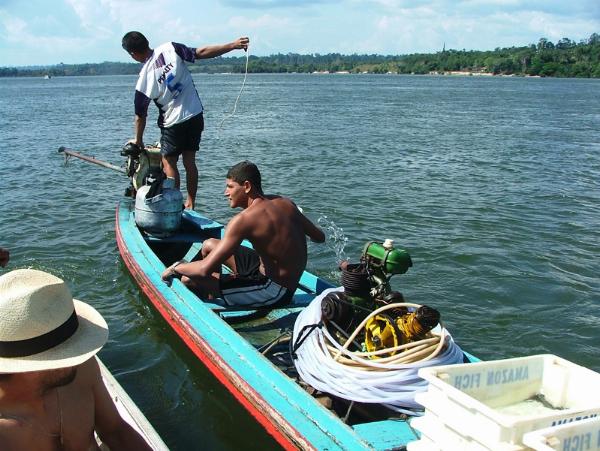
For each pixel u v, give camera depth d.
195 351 5.27
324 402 4.31
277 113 34.12
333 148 19.72
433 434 3.04
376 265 4.30
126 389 5.32
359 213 11.12
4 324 2.21
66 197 12.20
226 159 17.30
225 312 5.60
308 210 11.34
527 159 17.83
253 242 5.34
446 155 18.45
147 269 6.54
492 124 28.77
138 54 8.26
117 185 13.48
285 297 5.52
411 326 3.96
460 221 10.56
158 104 8.50
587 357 6.04
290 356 4.79
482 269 8.18
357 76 159.38
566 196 12.66
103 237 9.39
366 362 3.95
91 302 7.02
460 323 6.68
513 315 6.88
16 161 16.62
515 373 3.45
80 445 2.59
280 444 4.16
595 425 2.67
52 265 8.10
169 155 8.70
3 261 3.86
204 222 8.24
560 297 7.35
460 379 3.27
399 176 14.83
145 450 2.92
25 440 2.40
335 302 4.26
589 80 118.75
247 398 4.37
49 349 2.28
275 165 16.33
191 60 8.48
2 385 2.34
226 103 42.84
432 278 7.86
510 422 2.67
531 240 9.50
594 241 9.51
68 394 2.52
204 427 4.83
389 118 31.66
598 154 19.06
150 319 6.58
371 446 3.52
